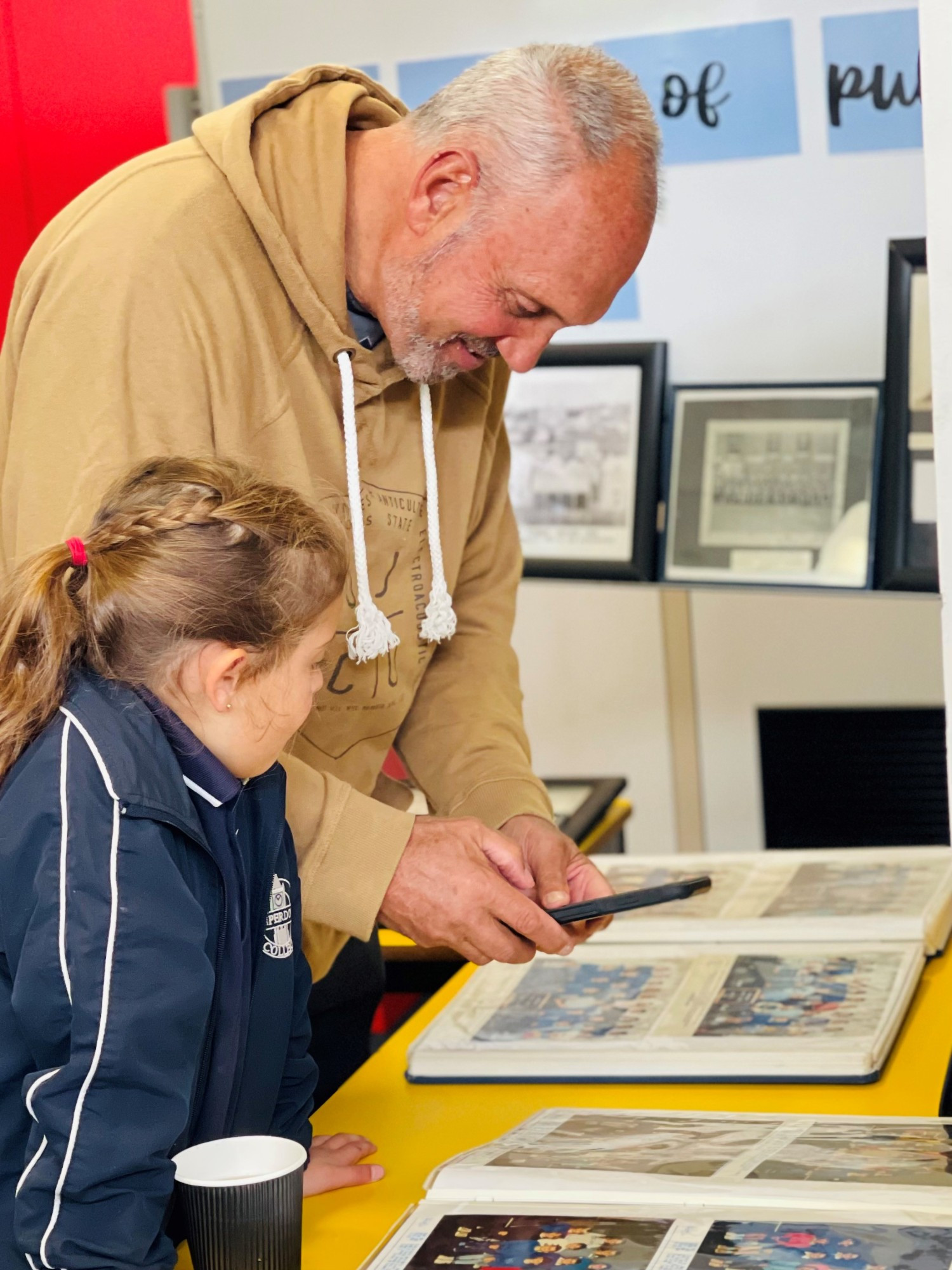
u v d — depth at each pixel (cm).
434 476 158
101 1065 97
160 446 128
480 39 234
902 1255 98
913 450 222
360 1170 123
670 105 228
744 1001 152
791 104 222
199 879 108
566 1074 142
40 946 98
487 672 171
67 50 281
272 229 138
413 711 171
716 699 335
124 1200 96
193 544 111
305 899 130
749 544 232
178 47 280
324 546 116
